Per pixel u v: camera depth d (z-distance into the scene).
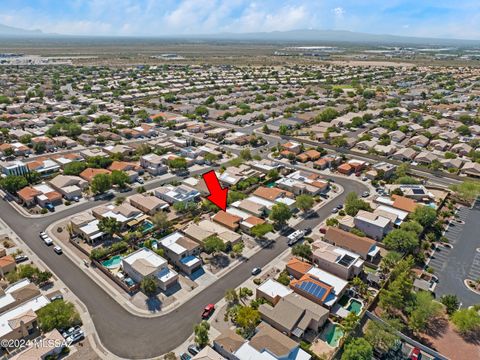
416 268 81.25
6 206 106.50
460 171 135.62
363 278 78.19
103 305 68.31
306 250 81.56
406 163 136.88
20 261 81.06
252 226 93.56
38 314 62.19
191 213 103.81
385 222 92.38
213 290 73.06
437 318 66.56
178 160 136.25
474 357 58.44
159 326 63.56
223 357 55.22
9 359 54.06
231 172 128.62
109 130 179.25
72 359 56.50
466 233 95.81
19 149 147.00
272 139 179.12
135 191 118.19
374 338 58.56
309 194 116.00
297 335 59.84
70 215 102.12
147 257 78.19
